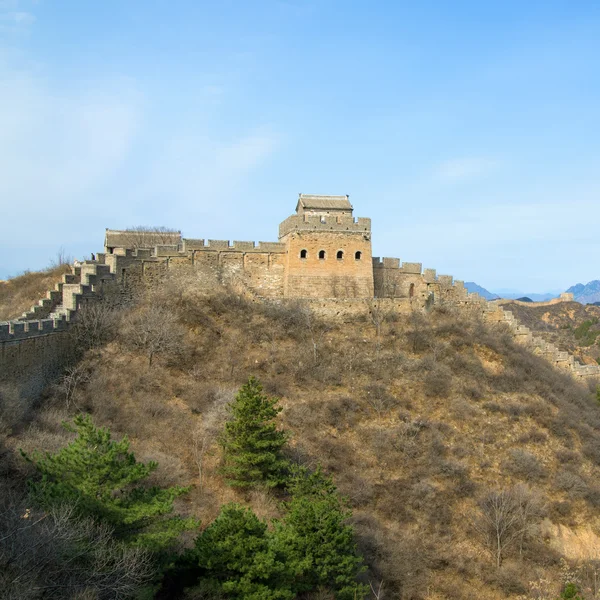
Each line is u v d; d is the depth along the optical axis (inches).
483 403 1699.1
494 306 2337.6
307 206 2292.1
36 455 876.0
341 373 1726.1
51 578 638.5
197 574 820.0
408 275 2331.4
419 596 1179.9
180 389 1540.4
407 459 1461.6
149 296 1908.2
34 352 1391.5
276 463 1237.1
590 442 1679.4
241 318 1876.2
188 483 1211.2
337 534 924.6
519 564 1304.1
